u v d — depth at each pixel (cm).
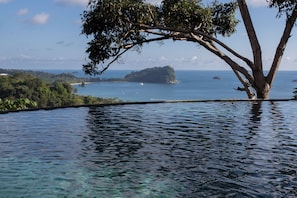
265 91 1942
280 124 1054
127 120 1138
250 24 1925
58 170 584
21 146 758
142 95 18388
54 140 819
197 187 504
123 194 479
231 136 868
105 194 478
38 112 1326
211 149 729
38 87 9900
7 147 749
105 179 537
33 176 552
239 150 718
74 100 9444
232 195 473
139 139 830
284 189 494
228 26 2225
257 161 634
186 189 497
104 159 650
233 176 550
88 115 1255
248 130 954
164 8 1909
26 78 10900
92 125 1038
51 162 631
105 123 1077
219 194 477
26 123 1073
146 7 1911
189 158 655
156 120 1140
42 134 895
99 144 776
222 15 2209
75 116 1227
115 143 785
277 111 1366
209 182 524
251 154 686
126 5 1848
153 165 611
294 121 1114
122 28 1941
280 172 570
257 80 1939
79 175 558
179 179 537
